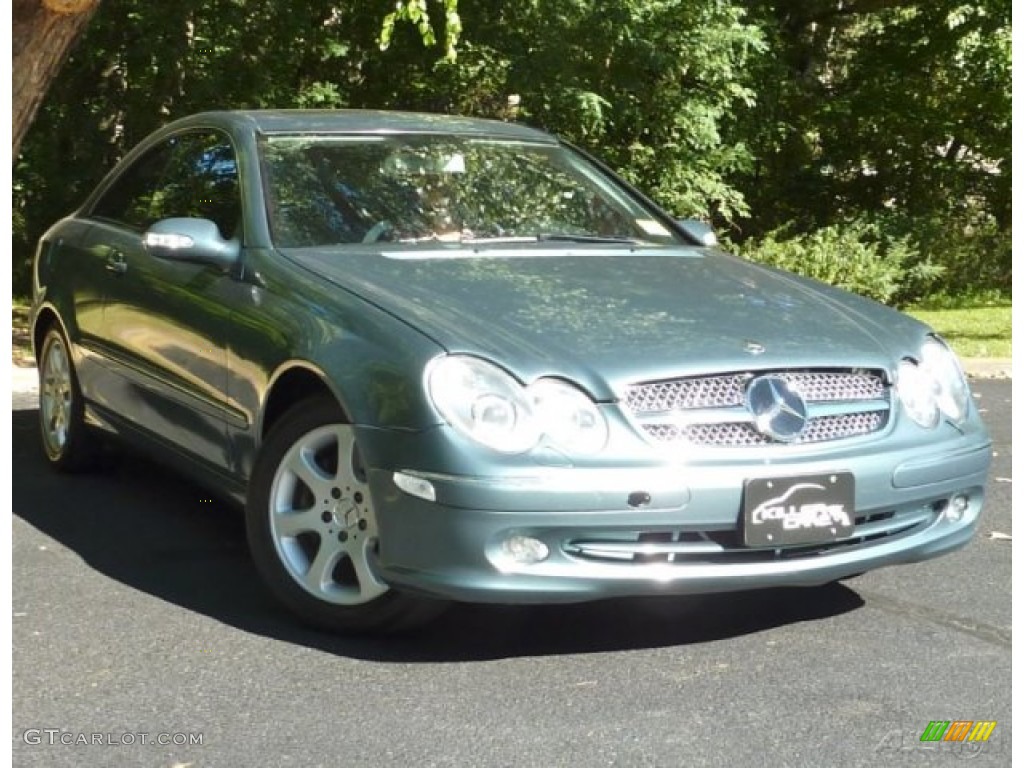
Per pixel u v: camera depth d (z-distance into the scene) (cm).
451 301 429
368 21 1315
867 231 1750
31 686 383
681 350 410
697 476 391
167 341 514
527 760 340
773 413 407
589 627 442
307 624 433
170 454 530
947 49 1903
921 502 437
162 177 575
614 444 389
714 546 399
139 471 640
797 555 414
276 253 473
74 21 673
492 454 381
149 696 377
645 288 462
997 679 403
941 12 1889
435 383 388
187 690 382
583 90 1337
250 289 469
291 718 364
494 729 359
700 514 392
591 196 559
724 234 1728
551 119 1378
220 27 1232
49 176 1254
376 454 396
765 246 1553
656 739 354
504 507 379
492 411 385
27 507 575
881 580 502
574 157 585
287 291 453
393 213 504
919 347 458
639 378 397
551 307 431
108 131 1274
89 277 587
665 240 555
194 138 566
